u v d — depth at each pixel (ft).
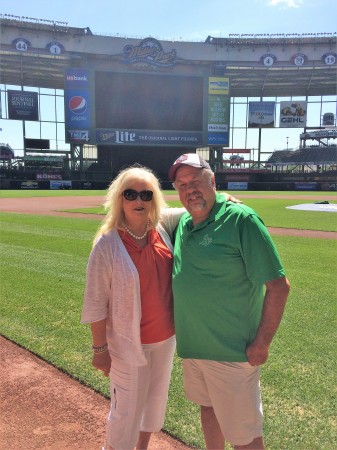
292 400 10.40
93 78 167.02
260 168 204.85
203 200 7.14
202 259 7.02
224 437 7.67
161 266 7.68
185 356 7.63
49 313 17.03
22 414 9.84
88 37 175.32
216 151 187.93
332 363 12.42
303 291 19.89
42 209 70.44
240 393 7.26
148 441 8.34
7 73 188.24
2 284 21.36
